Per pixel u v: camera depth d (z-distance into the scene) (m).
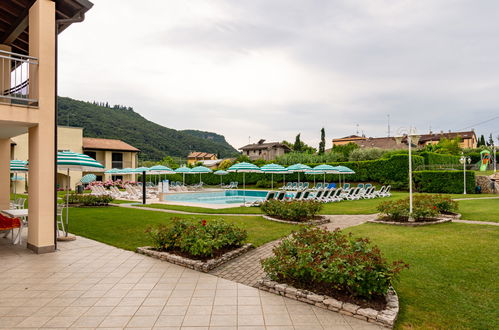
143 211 13.02
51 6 6.75
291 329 3.21
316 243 4.78
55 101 6.73
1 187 9.93
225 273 5.05
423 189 22.94
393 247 6.37
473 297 3.96
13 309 3.73
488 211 11.32
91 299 4.02
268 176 34.28
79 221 10.36
